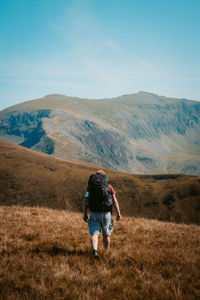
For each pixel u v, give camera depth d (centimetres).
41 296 312
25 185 14212
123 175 16762
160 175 16288
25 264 414
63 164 18138
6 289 327
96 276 388
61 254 494
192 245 649
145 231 825
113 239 678
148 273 404
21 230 685
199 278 400
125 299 321
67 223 869
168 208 11875
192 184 12988
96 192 486
